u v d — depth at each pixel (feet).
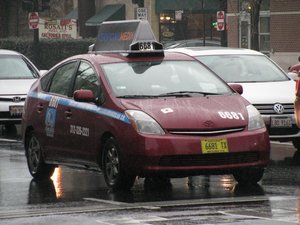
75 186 63.00
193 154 56.18
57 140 65.36
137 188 61.05
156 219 47.09
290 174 67.56
